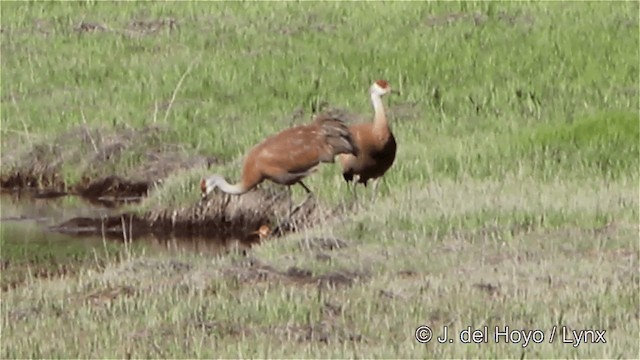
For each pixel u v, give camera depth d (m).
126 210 76.38
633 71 97.62
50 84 98.19
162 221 73.62
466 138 81.50
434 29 107.62
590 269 54.50
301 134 68.19
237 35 108.31
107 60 103.25
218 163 82.50
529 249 58.31
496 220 62.91
